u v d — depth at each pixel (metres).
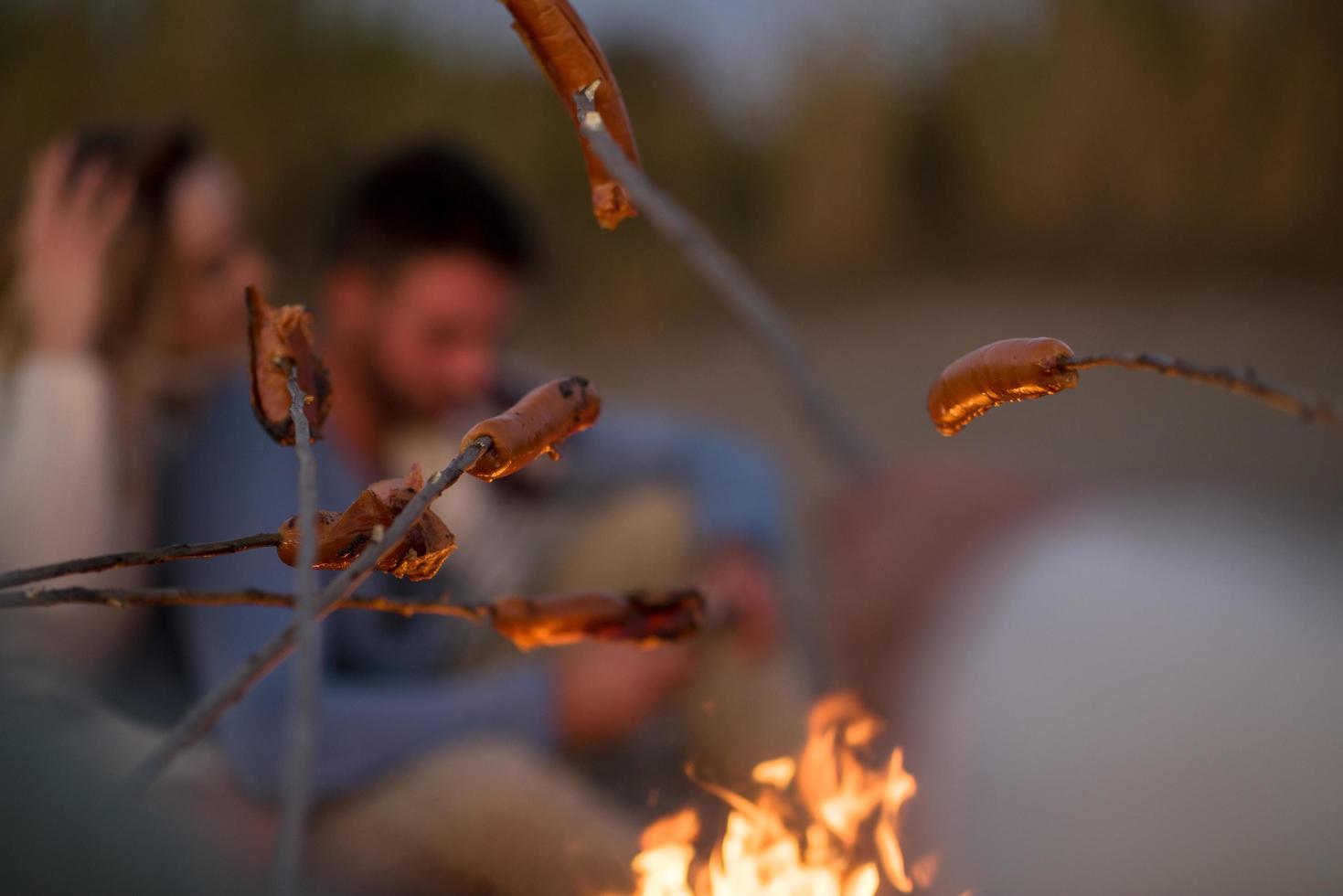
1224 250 7.83
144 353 2.08
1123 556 1.64
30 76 6.70
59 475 1.95
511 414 1.06
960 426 1.09
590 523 2.48
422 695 2.00
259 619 1.95
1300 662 1.51
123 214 2.08
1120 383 5.96
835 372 6.41
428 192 2.39
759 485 2.59
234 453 2.02
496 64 7.75
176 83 7.02
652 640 1.27
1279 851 1.44
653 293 7.41
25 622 1.78
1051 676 1.56
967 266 8.10
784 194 8.42
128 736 1.78
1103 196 8.12
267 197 7.04
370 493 1.04
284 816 0.93
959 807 1.55
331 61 7.39
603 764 2.40
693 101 8.52
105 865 1.07
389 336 2.39
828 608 1.81
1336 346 6.29
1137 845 1.48
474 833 1.86
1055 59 8.22
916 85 8.46
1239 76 7.94
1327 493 4.30
